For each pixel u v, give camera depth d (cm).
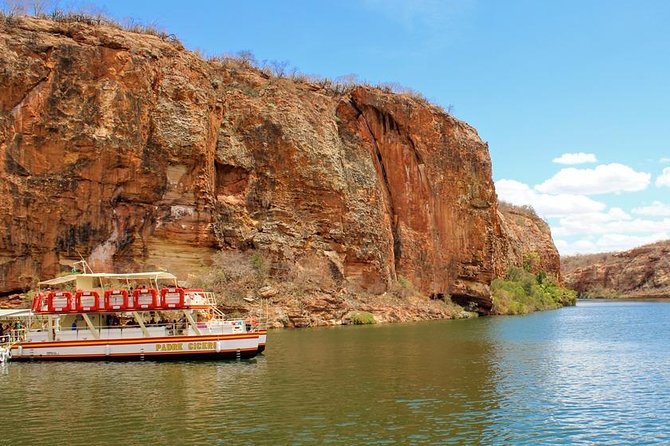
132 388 2500
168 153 5281
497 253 9506
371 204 6931
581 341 4419
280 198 6181
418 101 7925
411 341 4234
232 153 5991
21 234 4656
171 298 3300
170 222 5250
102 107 5000
